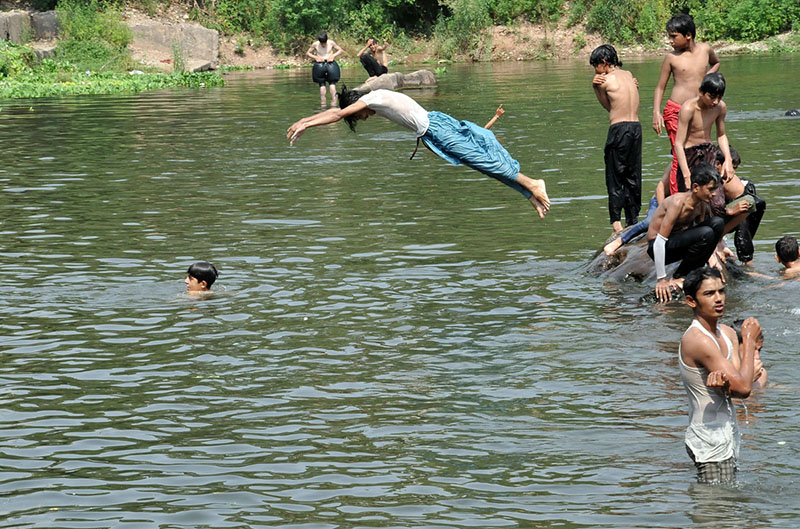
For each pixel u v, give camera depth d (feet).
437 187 77.30
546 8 224.74
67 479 28.25
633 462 28.50
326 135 110.42
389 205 70.18
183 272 52.11
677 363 37.09
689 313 43.96
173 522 25.48
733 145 91.56
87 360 38.73
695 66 52.60
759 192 69.72
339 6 220.02
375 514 25.66
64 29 192.65
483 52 220.23
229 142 103.91
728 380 27.40
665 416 31.89
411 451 29.66
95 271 52.44
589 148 93.66
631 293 47.50
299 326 42.75
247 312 44.91
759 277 49.29
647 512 25.35
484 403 33.50
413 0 223.92
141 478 28.19
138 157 94.22
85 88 165.27
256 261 54.34
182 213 67.92
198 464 29.09
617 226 56.34
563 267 52.65
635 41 221.25
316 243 58.59
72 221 65.72
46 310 45.44
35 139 107.04
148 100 148.05
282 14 218.18
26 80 169.68
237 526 25.20
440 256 55.26
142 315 44.57
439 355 38.73
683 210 46.34
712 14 216.95
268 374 36.88
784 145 90.22
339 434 31.12
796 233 57.88
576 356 38.22
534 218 65.16
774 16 212.84
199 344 40.47
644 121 111.34
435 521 25.18
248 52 214.48
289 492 27.12
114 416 33.04
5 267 53.47
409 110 46.03
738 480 27.09
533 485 27.20
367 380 36.01
